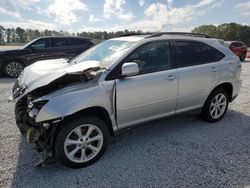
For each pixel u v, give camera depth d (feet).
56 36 33.91
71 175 10.19
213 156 11.79
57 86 10.39
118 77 11.32
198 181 9.87
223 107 16.33
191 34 14.98
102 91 10.78
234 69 16.08
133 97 11.75
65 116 9.82
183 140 13.46
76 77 10.53
